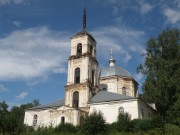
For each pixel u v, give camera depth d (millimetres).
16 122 49062
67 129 47031
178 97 54531
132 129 42906
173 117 53531
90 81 60344
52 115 55375
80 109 55562
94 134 41875
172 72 58562
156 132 36938
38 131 33094
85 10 69438
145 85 58531
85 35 64062
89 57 61938
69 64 63156
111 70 71062
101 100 55938
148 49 64188
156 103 58688
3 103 92812
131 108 51938
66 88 60812
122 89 68312
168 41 62594
